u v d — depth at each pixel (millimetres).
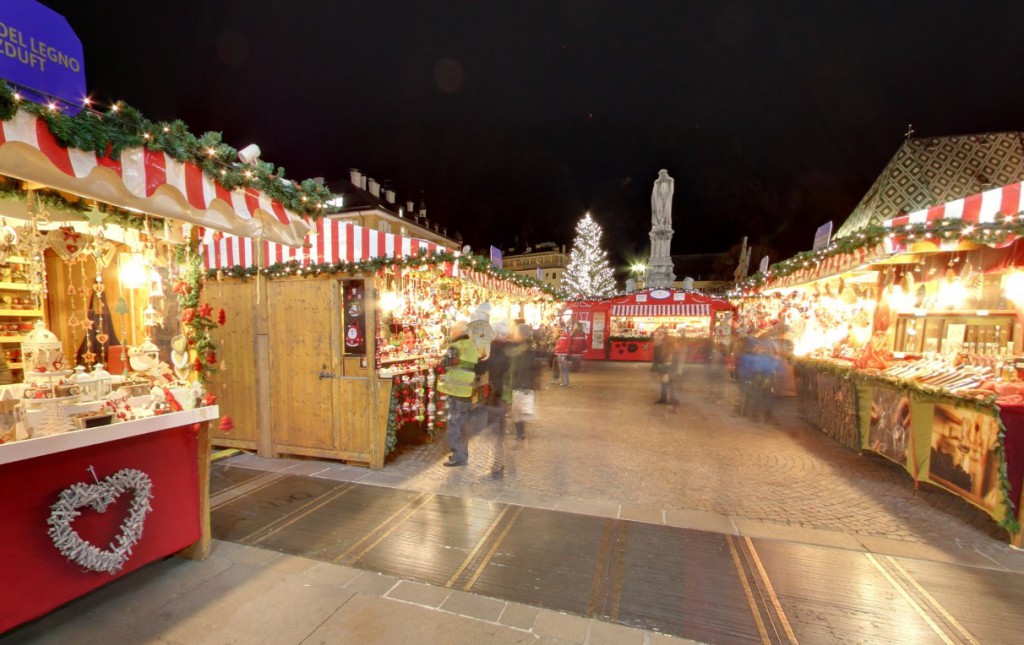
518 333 6105
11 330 3639
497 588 2795
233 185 2979
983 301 5191
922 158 8625
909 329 6402
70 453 2418
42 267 3168
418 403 5738
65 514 2348
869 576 2947
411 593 2740
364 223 30891
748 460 5367
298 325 5219
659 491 4395
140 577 2914
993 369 4223
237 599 2686
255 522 3701
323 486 4484
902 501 4203
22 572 2240
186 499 3027
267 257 5309
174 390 3109
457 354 5125
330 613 2555
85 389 2752
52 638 2354
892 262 6293
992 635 2389
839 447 5918
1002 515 3406
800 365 7695
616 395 10039
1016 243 4539
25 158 2059
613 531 3549
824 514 3910
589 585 2828
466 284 8242
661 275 21359
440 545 3320
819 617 2531
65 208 2961
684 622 2486
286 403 5312
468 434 6477
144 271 3486
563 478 4723
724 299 17516
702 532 3543
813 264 7133
